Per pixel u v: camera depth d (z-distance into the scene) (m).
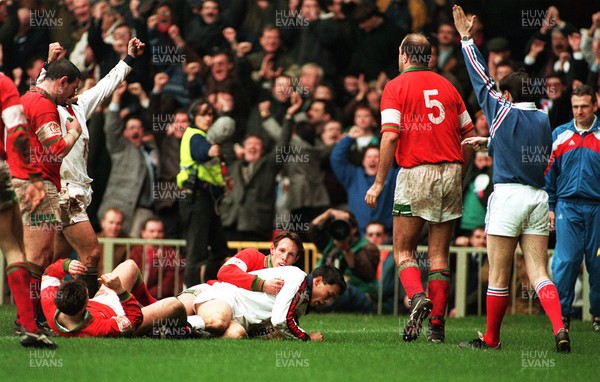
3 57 51.38
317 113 48.34
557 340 25.92
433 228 28.48
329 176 47.53
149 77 49.78
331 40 50.16
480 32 52.16
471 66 27.08
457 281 43.69
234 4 50.91
